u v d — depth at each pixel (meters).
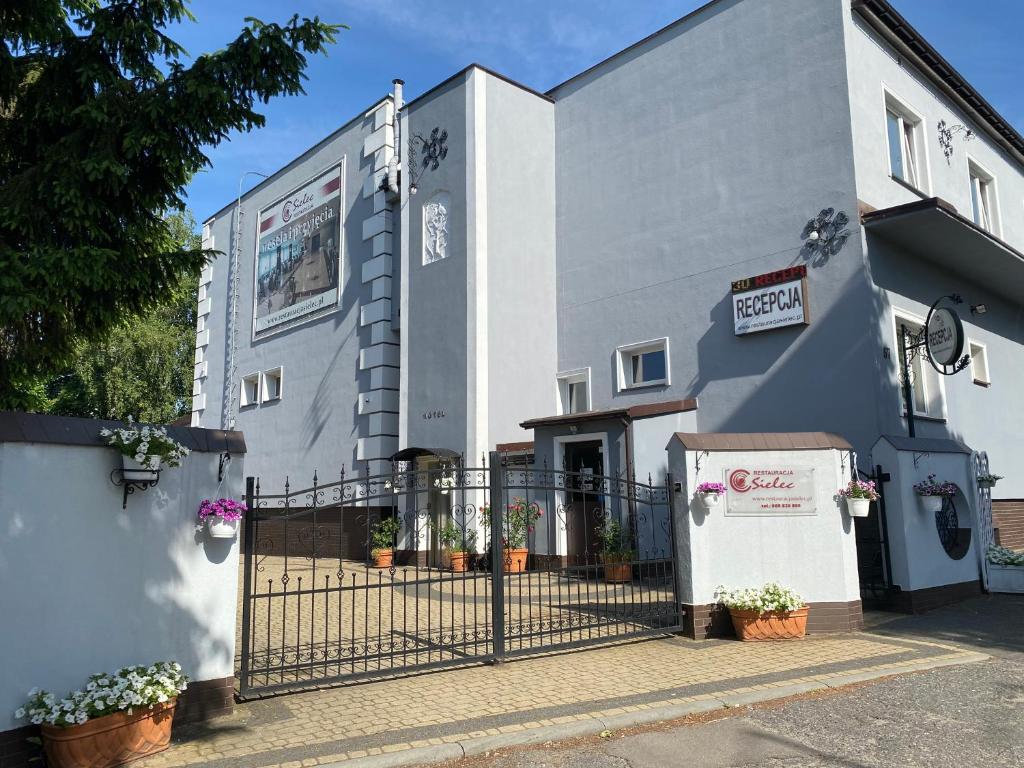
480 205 16.56
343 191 20.75
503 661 7.77
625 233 16.02
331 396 20.19
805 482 9.11
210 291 26.98
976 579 11.33
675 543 9.12
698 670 7.29
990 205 17.48
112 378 28.53
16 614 5.02
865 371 11.79
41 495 5.22
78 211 6.74
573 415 14.22
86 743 4.84
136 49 7.30
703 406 13.98
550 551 14.45
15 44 7.43
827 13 13.00
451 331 16.72
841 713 5.93
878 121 13.23
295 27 6.87
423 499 16.59
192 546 5.99
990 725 5.55
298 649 6.72
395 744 5.32
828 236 12.51
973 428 14.55
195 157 7.25
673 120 15.30
